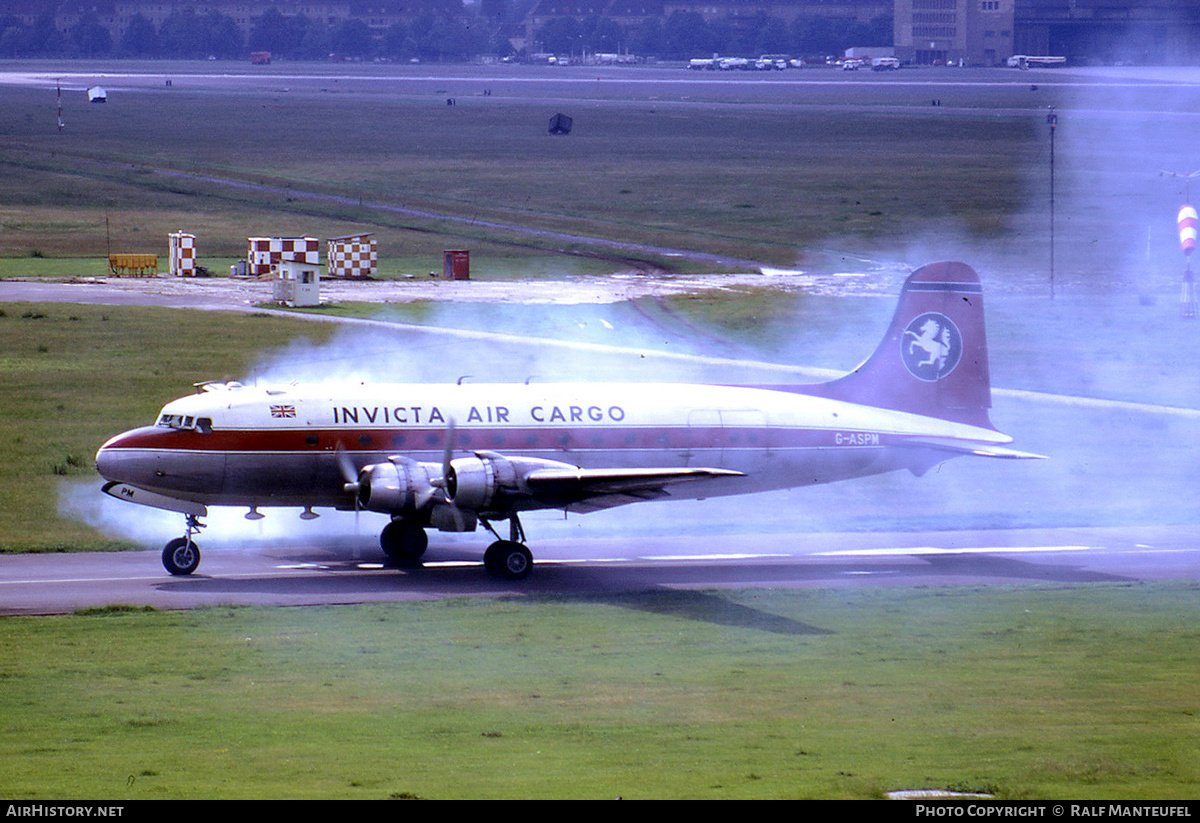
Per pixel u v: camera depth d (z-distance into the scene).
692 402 150.00
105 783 71.62
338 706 90.06
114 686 94.56
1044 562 150.50
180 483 135.12
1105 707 91.88
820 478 154.75
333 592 129.62
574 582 137.38
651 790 71.19
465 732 83.81
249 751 78.75
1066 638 114.56
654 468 147.00
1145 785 72.69
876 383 159.88
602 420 145.50
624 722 86.69
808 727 85.88
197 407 136.75
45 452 196.88
